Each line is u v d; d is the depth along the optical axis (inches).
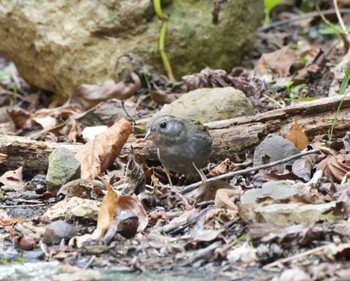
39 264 301.0
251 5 596.7
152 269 285.7
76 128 487.5
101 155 412.5
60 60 562.6
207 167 417.7
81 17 549.3
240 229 308.0
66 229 321.4
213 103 449.7
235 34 580.7
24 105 615.5
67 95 577.3
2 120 547.2
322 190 347.9
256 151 393.7
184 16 559.8
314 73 541.6
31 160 425.4
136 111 508.1
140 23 547.2
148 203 356.5
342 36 551.8
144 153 427.2
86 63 554.3
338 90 500.1
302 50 634.2
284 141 390.9
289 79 541.0
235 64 591.5
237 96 451.2
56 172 391.2
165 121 386.6
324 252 273.3
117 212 328.8
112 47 550.0
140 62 548.7
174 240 309.7
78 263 297.4
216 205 329.4
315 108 424.2
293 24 711.7
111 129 418.0
